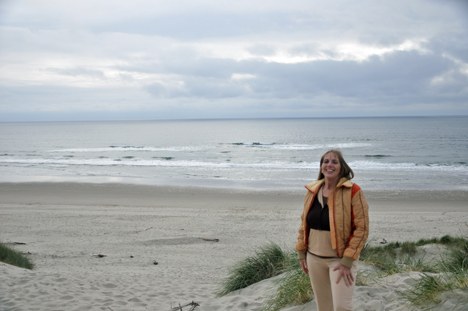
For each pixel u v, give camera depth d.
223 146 50.69
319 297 2.52
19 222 11.23
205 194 17.12
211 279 6.08
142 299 4.46
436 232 10.08
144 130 114.69
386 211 13.40
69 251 8.25
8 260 6.16
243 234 10.00
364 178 22.16
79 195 16.77
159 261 7.57
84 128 139.62
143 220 11.71
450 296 2.71
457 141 53.91
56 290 4.57
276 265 5.07
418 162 31.25
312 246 2.47
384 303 3.13
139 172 25.70
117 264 7.29
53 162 32.38
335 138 64.50
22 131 112.12
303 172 25.39
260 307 3.71
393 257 5.96
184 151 43.53
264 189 18.48
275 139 64.81
